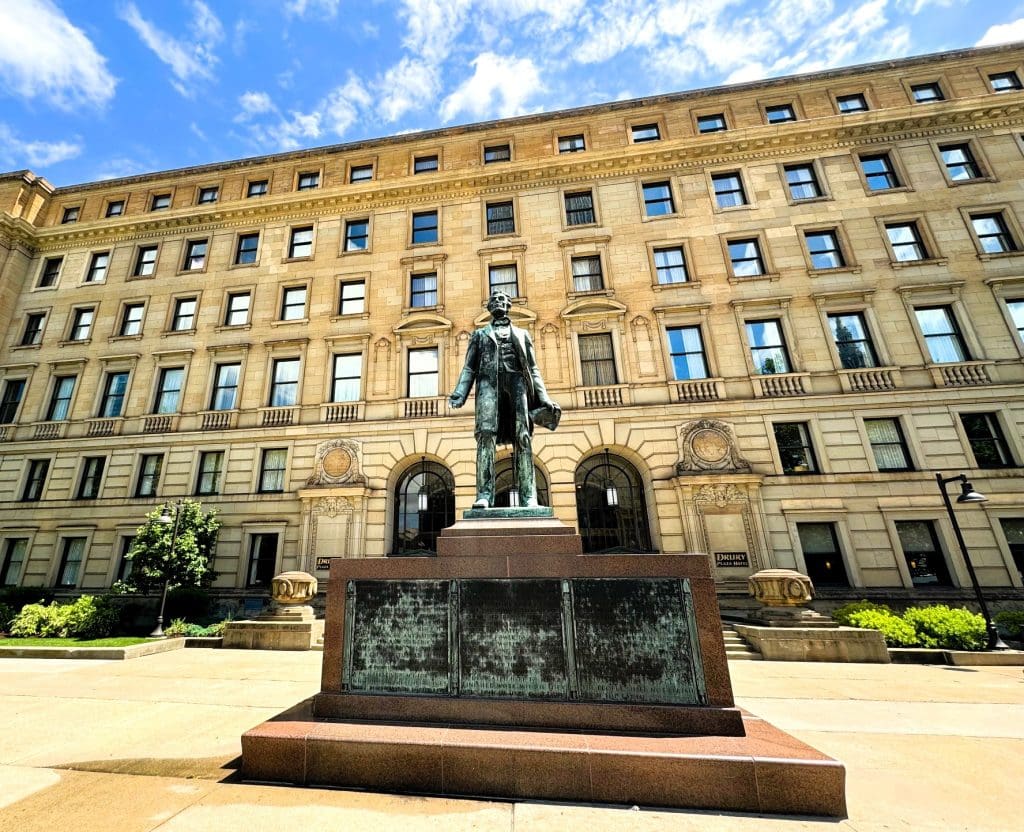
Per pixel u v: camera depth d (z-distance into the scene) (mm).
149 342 21406
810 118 21094
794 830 3207
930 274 17781
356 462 17938
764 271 18938
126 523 18312
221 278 22078
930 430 15828
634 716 4148
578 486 17719
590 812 3447
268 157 24391
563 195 21281
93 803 3541
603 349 18719
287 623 12000
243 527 17625
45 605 17328
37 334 22609
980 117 19562
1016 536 14695
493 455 6020
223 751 4645
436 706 4359
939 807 3521
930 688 7656
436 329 19344
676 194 20469
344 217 22469
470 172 21688
